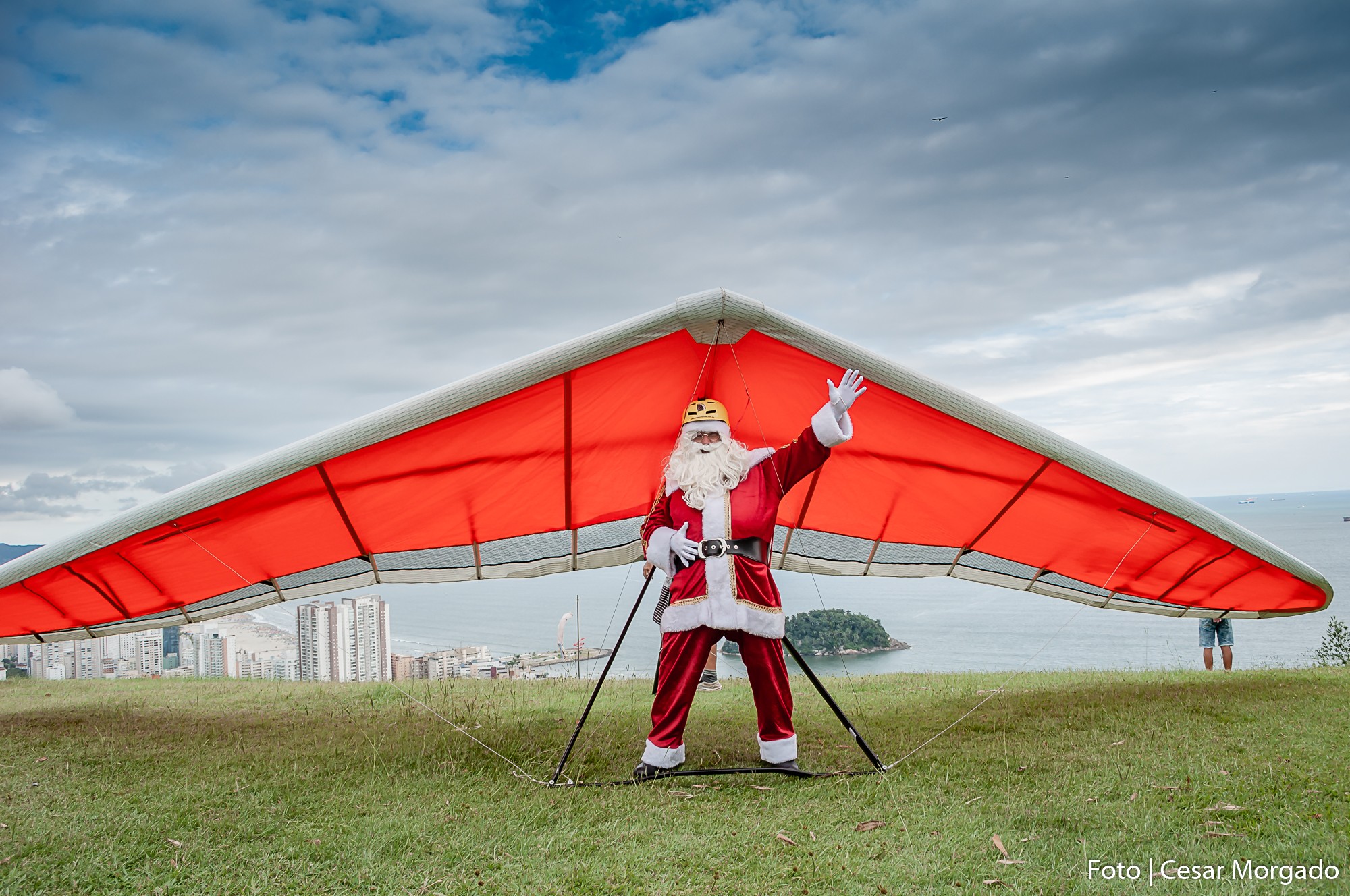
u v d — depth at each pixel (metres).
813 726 6.70
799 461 5.57
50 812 4.50
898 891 3.35
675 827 4.16
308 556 7.05
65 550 5.55
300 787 4.96
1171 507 5.93
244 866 3.74
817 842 3.90
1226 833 3.88
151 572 6.57
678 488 5.66
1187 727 6.15
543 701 8.10
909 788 4.78
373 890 3.46
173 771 5.43
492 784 5.02
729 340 5.46
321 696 8.73
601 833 4.10
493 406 5.34
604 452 6.72
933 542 8.26
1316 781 4.64
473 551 7.82
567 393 5.60
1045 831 3.98
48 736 6.68
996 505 7.07
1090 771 5.02
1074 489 6.25
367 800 4.70
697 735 6.38
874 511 7.83
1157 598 8.60
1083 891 3.32
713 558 5.32
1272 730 5.96
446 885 3.47
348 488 5.90
